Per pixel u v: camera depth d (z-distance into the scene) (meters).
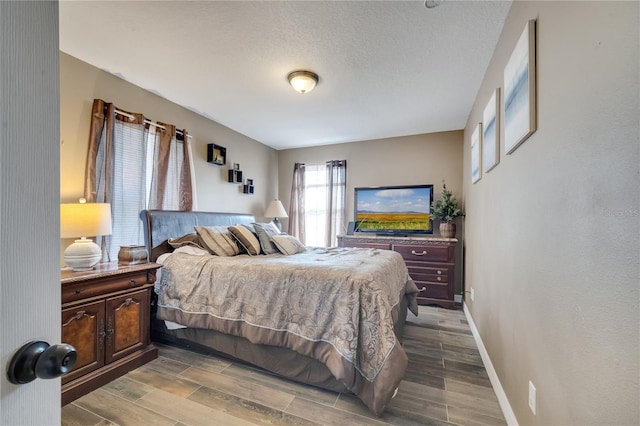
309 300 1.82
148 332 2.17
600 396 0.79
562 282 1.02
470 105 3.23
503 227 1.80
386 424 1.51
